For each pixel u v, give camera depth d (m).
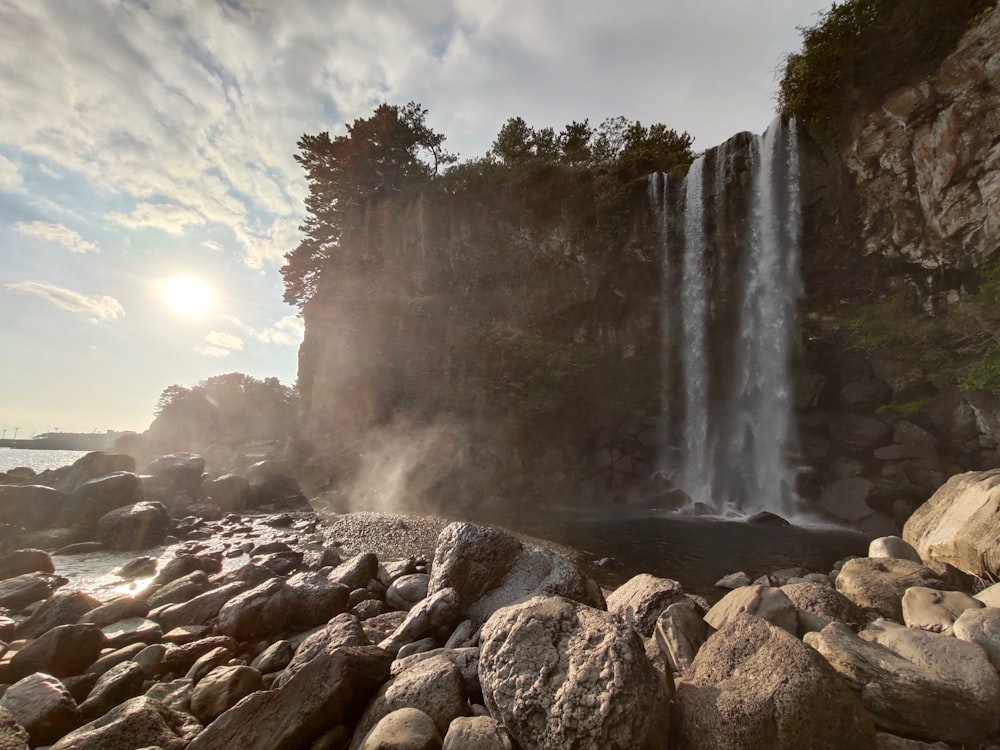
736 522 22.77
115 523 17.83
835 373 26.80
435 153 48.28
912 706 4.08
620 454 31.16
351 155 44.75
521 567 7.78
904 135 23.12
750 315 29.38
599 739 3.53
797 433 26.34
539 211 36.12
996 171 20.67
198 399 67.00
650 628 6.77
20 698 5.64
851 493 22.44
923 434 21.67
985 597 5.82
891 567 7.39
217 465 46.72
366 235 44.53
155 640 8.43
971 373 20.39
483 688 4.46
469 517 23.17
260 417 68.94
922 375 22.62
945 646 4.51
